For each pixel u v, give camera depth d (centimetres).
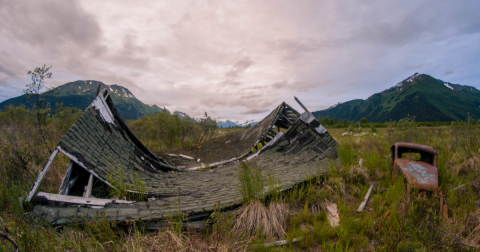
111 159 518
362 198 523
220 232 340
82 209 334
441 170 583
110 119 638
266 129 1043
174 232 326
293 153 865
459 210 424
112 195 441
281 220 412
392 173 583
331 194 532
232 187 532
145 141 1434
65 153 397
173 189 516
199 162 987
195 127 1734
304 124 961
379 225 385
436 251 334
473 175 595
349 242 353
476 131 1062
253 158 856
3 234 207
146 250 290
